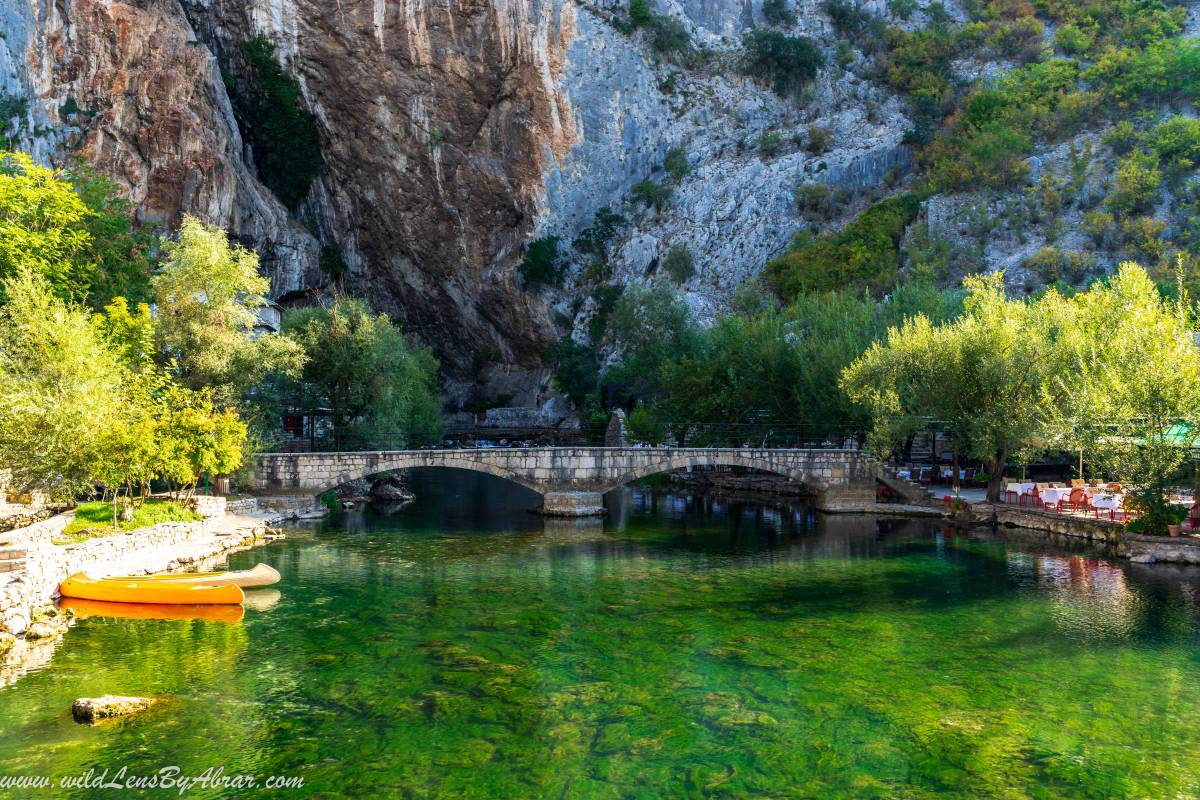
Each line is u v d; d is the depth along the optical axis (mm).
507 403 116188
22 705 14180
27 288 25125
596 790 11258
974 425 37125
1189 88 103938
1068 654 17625
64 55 82938
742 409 58344
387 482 55438
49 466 22656
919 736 13180
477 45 107938
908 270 96438
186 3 102500
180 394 31172
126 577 22469
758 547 32750
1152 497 28922
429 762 12109
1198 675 16188
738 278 115875
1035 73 117750
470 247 116250
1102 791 11273
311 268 106812
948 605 22219
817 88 137875
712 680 15961
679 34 139125
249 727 13367
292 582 25125
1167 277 76875
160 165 86750
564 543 33875
